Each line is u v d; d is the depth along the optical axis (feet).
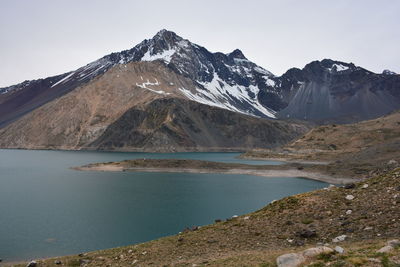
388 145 568.00
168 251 113.19
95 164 627.46
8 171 573.33
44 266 117.19
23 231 206.80
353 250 77.92
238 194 343.26
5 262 156.66
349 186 133.28
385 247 72.23
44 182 434.30
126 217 242.58
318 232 103.86
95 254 126.93
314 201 127.24
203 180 460.55
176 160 630.33
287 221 116.57
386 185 121.90
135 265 104.53
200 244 114.62
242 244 107.65
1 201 304.50
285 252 90.63
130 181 447.83
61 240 189.78
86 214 252.83
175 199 315.37
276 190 371.56
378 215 103.04
